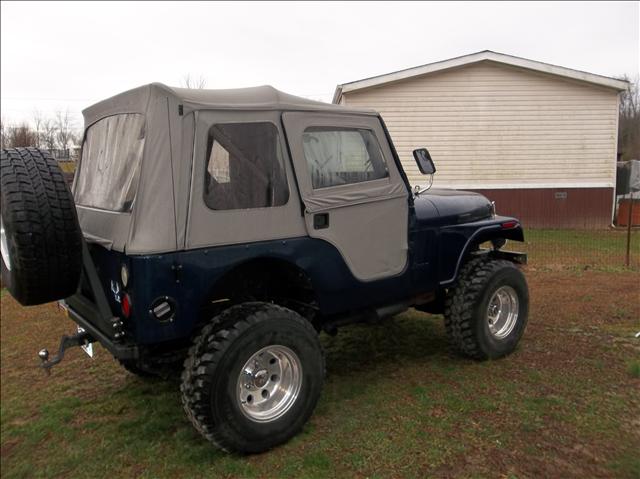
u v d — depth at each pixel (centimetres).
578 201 1363
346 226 351
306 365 321
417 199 429
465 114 1348
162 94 283
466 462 292
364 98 1350
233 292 348
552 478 277
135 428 362
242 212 302
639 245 1031
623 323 528
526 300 454
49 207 272
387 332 522
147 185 279
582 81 1315
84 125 396
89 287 318
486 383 391
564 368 415
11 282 285
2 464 336
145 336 276
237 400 294
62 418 382
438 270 413
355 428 334
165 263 276
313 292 350
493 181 1369
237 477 289
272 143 318
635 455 293
